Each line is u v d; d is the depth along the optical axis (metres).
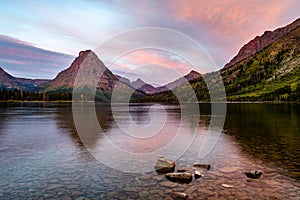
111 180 11.80
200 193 10.07
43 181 11.65
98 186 11.00
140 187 10.86
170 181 11.60
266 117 49.34
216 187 10.71
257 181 11.42
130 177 12.23
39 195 9.95
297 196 9.63
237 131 29.47
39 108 93.31
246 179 11.73
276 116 51.41
